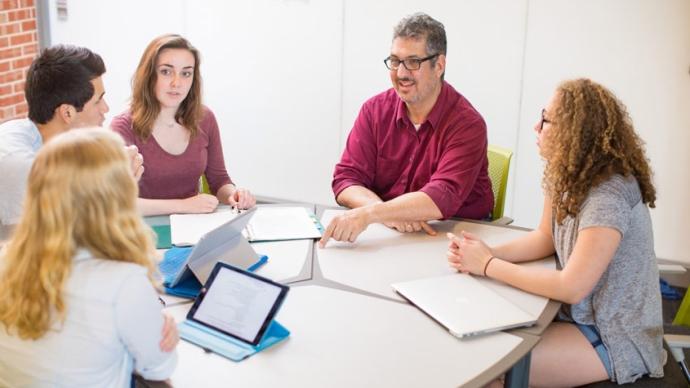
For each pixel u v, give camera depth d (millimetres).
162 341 1435
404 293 1886
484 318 1761
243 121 4637
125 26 4684
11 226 2107
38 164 1339
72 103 2178
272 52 4418
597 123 1961
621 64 3705
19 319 1327
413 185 2715
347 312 1798
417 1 3994
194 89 2619
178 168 2668
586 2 3676
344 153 2805
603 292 1995
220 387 1464
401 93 2539
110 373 1406
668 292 3602
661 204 3830
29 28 4582
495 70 3953
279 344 1637
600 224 1892
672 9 3539
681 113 3666
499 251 2150
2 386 1424
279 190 4695
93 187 1325
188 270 1865
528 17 3803
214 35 4523
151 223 2352
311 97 4414
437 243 2293
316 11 4234
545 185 2119
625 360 1972
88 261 1364
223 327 1672
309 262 2102
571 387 2002
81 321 1344
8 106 4508
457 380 1517
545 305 1887
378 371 1540
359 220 2262
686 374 2127
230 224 1906
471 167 2535
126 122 2586
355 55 4230
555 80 3848
